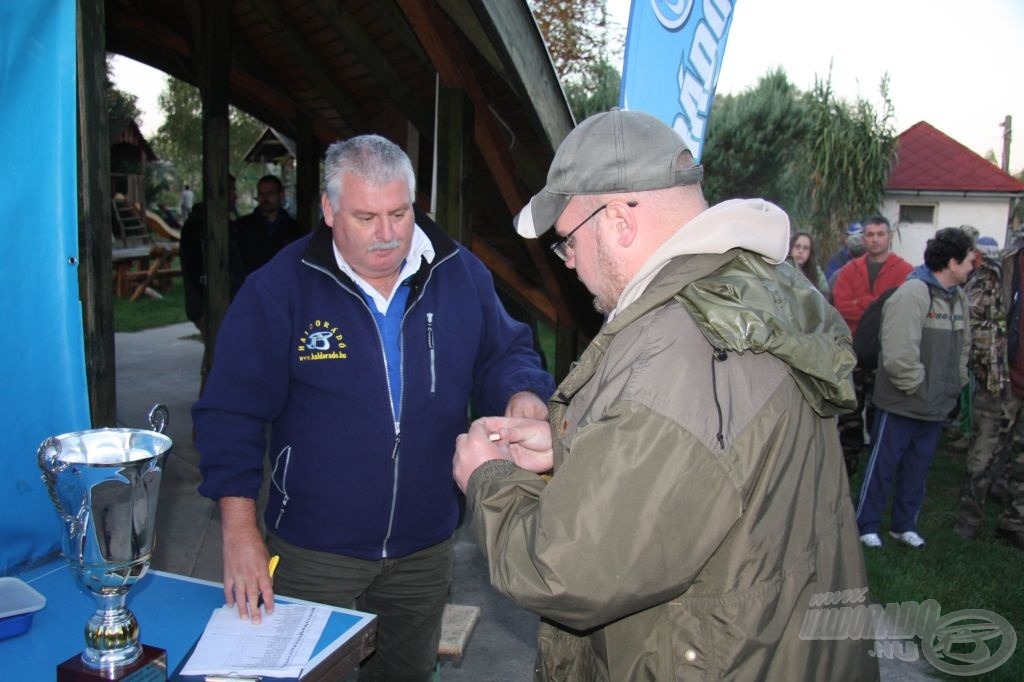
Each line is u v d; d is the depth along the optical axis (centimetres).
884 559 405
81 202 181
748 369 113
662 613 117
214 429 184
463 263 214
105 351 190
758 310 110
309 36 507
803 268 539
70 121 166
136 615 149
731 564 112
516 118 410
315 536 196
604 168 123
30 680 127
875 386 421
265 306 187
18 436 164
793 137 1505
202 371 542
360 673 226
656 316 117
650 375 111
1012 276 421
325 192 183
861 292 563
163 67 689
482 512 126
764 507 112
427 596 215
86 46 179
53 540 171
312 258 188
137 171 2083
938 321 398
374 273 188
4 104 156
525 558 114
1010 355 427
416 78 445
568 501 110
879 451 419
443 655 303
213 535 404
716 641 113
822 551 121
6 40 154
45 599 146
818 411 117
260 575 161
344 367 190
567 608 110
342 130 691
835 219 1487
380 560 203
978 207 1625
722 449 107
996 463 495
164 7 595
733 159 1530
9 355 161
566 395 132
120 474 115
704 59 321
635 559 106
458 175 396
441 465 207
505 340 224
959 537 445
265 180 630
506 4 315
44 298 166
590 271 132
